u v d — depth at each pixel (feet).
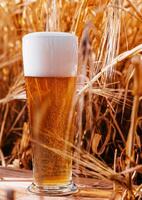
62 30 2.80
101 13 2.59
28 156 2.85
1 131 3.15
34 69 2.04
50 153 2.09
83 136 2.57
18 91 3.02
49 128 2.06
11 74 3.47
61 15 2.80
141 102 2.53
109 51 2.48
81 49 1.83
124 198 1.96
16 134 3.27
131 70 2.38
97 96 2.57
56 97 2.04
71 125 2.11
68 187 2.17
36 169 2.14
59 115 2.05
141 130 2.52
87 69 2.58
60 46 2.02
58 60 2.02
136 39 2.75
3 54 3.57
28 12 3.12
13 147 3.17
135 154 2.35
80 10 2.52
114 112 2.45
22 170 2.66
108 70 2.51
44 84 2.03
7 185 2.31
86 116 2.58
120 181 1.92
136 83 1.77
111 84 2.55
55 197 2.11
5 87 3.46
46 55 2.02
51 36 2.01
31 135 2.14
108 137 2.44
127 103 2.55
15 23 3.38
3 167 2.73
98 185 2.32
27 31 3.17
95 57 2.59
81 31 2.49
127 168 1.96
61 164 2.12
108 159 2.59
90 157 2.06
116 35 2.48
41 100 2.03
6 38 3.59
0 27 3.61
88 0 2.52
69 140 2.11
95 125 2.54
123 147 2.55
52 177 2.11
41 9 2.94
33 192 2.14
